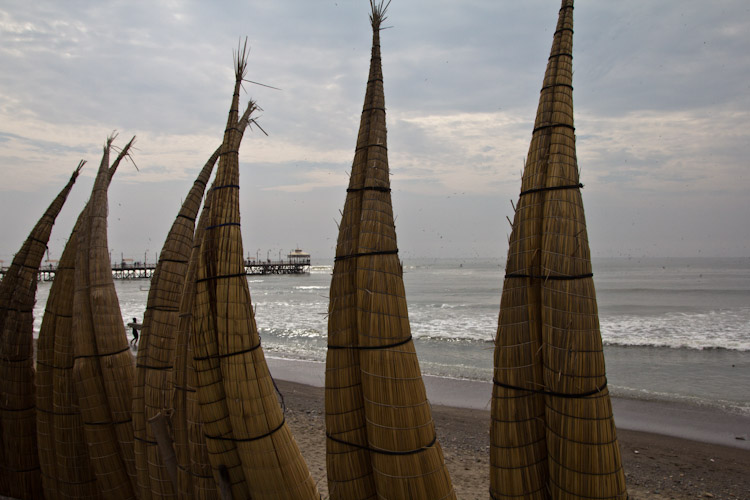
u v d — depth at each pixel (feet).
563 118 9.87
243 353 10.37
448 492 9.95
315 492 11.33
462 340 71.20
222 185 10.96
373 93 11.16
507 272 9.78
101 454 13.39
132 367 13.83
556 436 8.87
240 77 11.74
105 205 13.98
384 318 9.72
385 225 10.16
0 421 15.34
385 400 9.56
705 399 40.16
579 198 9.50
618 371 50.39
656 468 26.84
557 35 10.48
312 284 254.06
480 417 35.65
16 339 15.12
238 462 10.80
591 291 9.10
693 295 140.67
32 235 15.42
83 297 13.46
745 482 25.12
